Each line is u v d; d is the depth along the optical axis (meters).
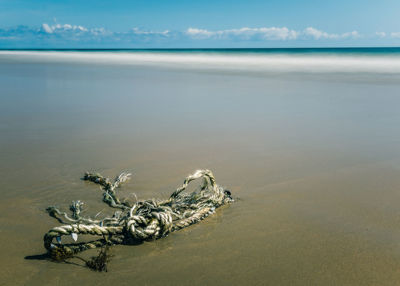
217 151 6.05
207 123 8.32
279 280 2.62
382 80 18.16
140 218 3.04
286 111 9.95
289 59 43.56
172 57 53.28
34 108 10.02
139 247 3.01
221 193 3.88
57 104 10.79
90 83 16.77
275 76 20.81
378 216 3.65
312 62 36.16
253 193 4.27
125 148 6.16
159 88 15.09
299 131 7.55
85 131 7.38
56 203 3.88
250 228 3.39
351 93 13.55
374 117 9.07
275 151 6.07
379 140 6.82
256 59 44.41
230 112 9.78
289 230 3.35
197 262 2.82
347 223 3.50
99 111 9.73
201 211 3.55
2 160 5.39
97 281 2.57
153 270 2.71
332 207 3.88
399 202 4.00
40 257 2.84
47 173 4.84
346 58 43.31
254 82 17.55
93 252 2.91
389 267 2.77
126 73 22.97
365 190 4.36
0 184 4.40
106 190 4.27
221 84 16.67
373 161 5.54
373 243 3.12
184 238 3.18
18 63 33.56
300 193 4.27
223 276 2.66
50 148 6.09
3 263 2.75
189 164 5.34
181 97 12.59
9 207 3.75
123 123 8.23
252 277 2.65
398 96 12.73
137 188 4.41
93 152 5.90
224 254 2.94
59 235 2.71
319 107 10.59
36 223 3.40
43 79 18.28
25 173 4.82
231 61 39.97
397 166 5.29
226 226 3.42
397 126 8.02
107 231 2.90
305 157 5.74
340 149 6.22
